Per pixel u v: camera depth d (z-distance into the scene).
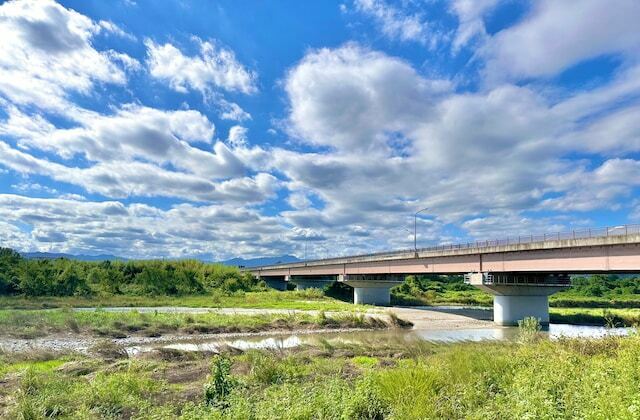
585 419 8.30
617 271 41.84
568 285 52.50
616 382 10.70
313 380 16.34
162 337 37.81
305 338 37.69
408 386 11.87
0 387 16.22
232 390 13.43
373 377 13.17
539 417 8.79
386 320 49.84
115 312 48.84
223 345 27.69
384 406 11.05
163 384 15.91
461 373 13.66
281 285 129.62
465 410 10.35
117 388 14.39
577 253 41.53
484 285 52.72
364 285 83.06
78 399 13.26
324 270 97.25
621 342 17.08
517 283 51.75
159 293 80.88
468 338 36.72
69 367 20.41
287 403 11.26
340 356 24.28
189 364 21.70
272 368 16.81
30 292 70.38
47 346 30.66
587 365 13.48
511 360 15.09
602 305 81.44
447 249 60.84
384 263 76.12
